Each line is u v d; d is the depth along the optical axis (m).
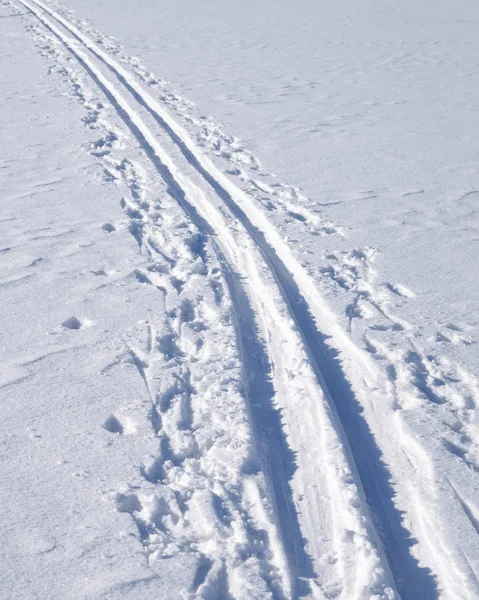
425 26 16.98
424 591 2.56
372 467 3.21
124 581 2.48
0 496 2.86
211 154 7.66
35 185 6.61
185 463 3.10
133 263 5.08
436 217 6.11
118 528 2.72
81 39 14.48
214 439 3.24
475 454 3.22
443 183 6.96
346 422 3.52
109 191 6.52
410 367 3.85
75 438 3.23
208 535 2.71
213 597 2.44
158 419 3.41
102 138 8.13
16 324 4.21
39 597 2.40
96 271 4.94
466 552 2.65
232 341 4.03
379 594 2.45
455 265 5.19
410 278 4.99
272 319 4.46
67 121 8.77
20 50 13.15
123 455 3.13
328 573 2.59
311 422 3.41
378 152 7.93
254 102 10.05
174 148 7.83
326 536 2.77
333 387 3.81
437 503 2.90
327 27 16.78
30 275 4.84
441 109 9.82
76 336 4.10
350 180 7.02
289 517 2.87
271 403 3.63
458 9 19.55
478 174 7.22
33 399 3.50
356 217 6.09
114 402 3.50
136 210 6.12
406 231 5.81
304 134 8.58
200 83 11.12
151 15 17.92
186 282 4.84
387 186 6.86
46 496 2.87
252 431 3.29
